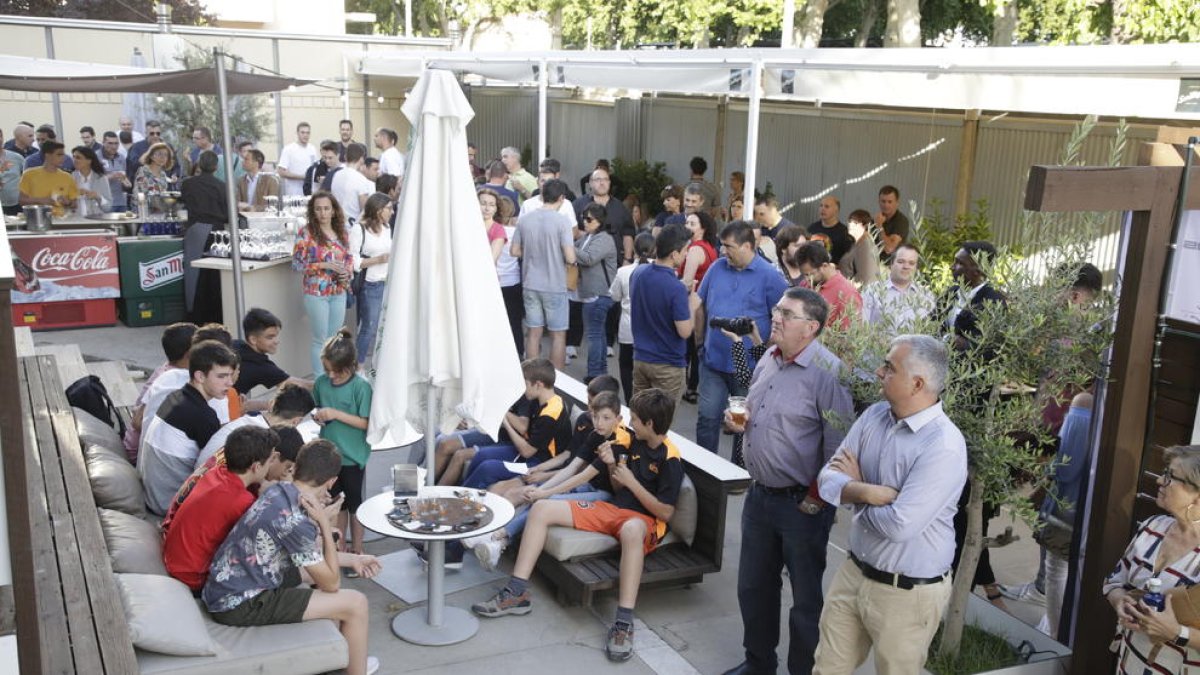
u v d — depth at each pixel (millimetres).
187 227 10594
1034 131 10242
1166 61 5613
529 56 11867
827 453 4125
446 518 4750
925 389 3516
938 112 11578
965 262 5492
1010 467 4191
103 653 3553
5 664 2816
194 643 3812
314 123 19656
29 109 17797
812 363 4176
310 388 6547
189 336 6004
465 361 4711
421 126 4629
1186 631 3354
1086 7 15594
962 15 22953
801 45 21656
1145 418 3979
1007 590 5516
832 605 3824
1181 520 3432
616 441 5254
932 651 4367
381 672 4574
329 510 4688
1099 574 4047
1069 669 4219
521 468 5953
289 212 11102
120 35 17859
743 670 4570
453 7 28828
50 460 5141
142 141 14523
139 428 6000
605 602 5320
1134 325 3859
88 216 11578
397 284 4730
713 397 6629
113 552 4270
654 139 17953
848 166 13305
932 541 3584
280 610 4078
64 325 10914
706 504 5227
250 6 24906
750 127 8438
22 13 23297
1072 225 4219
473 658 4730
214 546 4262
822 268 6273
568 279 8992
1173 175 3787
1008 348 4102
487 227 9266
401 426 4809
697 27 20516
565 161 20828
